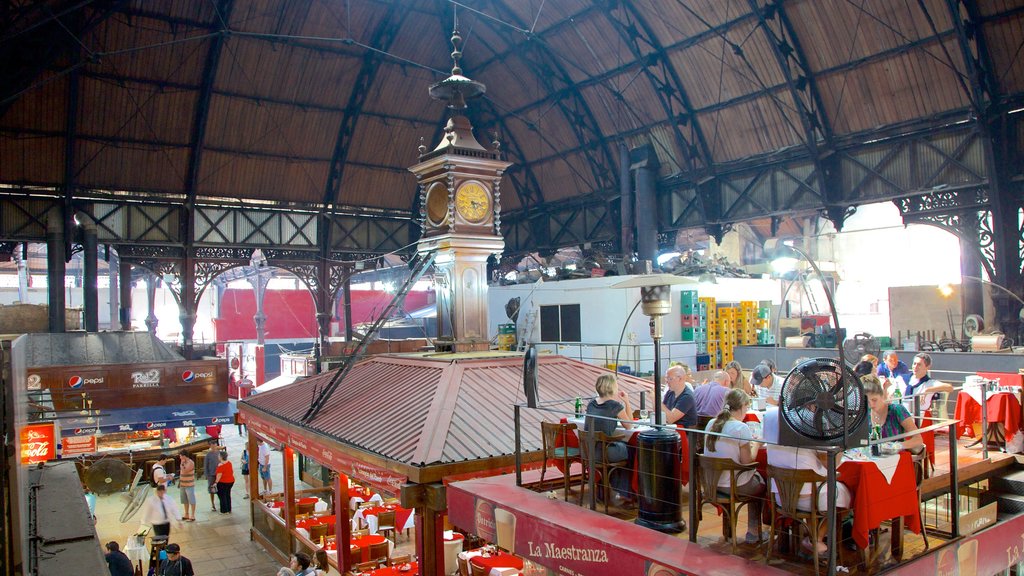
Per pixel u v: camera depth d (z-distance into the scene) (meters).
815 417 5.22
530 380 7.69
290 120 28.31
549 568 6.31
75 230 26.20
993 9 16.22
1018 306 17.73
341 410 11.57
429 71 28.91
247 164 28.88
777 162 22.56
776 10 19.27
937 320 21.83
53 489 7.06
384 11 25.41
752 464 5.52
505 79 28.38
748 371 19.50
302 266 31.80
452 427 9.47
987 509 6.63
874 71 19.00
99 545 5.19
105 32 22.55
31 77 20.56
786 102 21.27
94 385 21.09
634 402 11.29
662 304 7.33
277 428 12.73
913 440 6.08
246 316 49.28
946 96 18.16
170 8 22.72
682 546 5.64
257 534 15.61
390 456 8.96
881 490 5.29
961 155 18.41
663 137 25.53
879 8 17.66
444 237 13.04
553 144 29.84
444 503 8.30
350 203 32.34
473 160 13.16
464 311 13.12
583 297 23.42
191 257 28.95
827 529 4.90
